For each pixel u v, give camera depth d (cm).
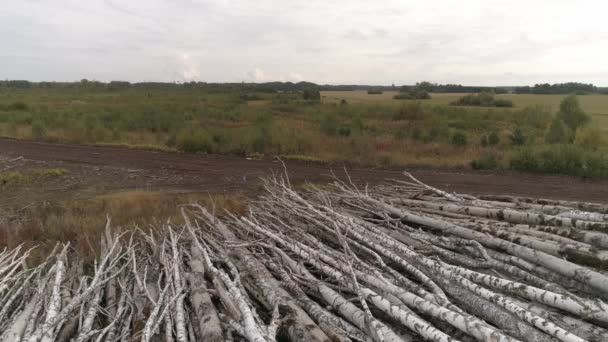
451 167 1336
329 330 315
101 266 432
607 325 290
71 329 347
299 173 1240
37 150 1612
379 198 674
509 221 519
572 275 348
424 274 388
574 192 992
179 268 459
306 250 464
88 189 1028
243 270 448
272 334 289
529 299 333
